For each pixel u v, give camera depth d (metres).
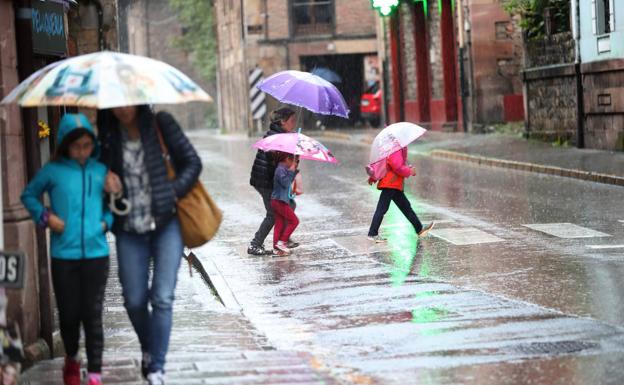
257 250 28.06
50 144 19.92
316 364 15.54
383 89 88.56
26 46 15.92
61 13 19.56
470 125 67.56
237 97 107.62
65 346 14.29
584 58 50.59
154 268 14.06
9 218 15.33
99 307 14.02
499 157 50.62
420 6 78.25
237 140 91.75
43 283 16.33
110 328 19.56
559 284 21.58
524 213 33.09
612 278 22.00
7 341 13.55
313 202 39.25
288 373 14.91
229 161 62.81
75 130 13.58
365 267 25.27
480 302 20.05
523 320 18.14
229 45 112.19
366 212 35.78
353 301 21.05
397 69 84.38
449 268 24.42
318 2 100.12
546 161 46.81
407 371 14.86
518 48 66.06
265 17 100.00
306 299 21.66
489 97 66.38
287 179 27.47
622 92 47.44
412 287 22.19
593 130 50.41
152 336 13.96
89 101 12.89
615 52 47.53
